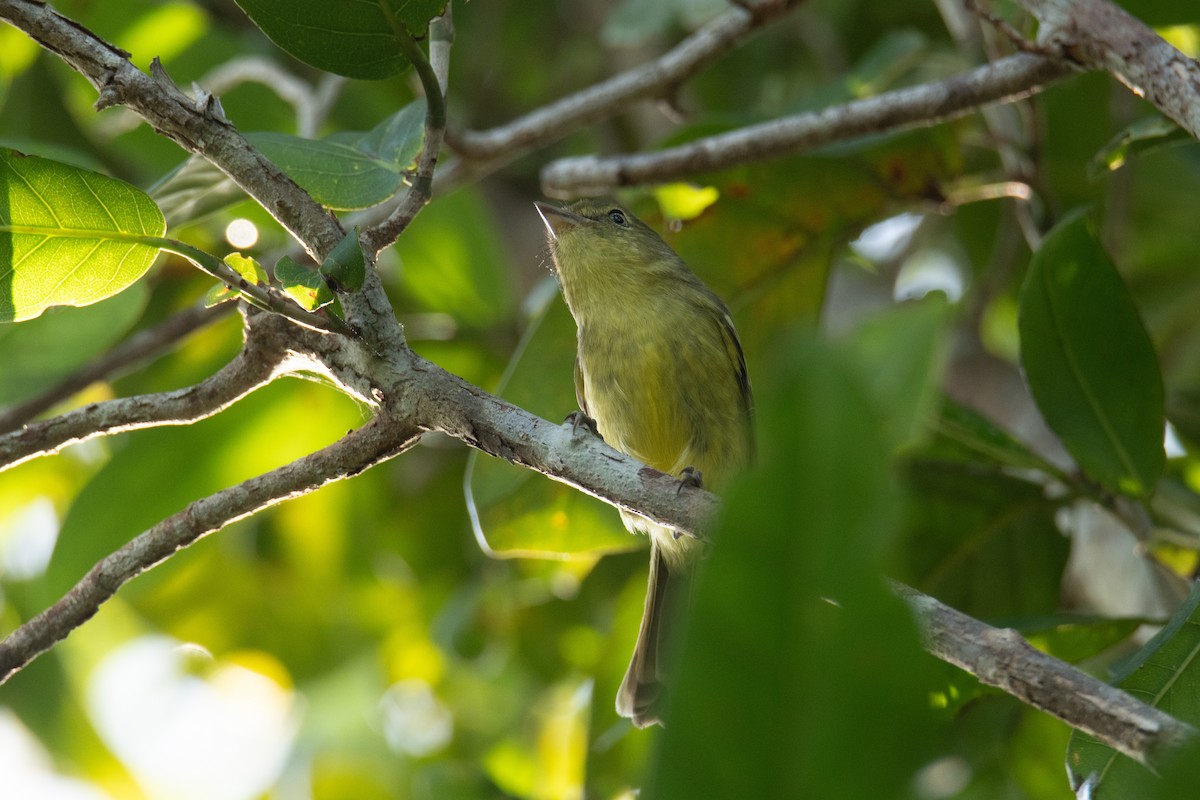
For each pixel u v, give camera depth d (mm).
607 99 10242
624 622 11172
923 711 2887
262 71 11570
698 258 9961
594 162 9812
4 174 5680
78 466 13766
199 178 7766
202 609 13219
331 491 12930
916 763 2893
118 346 11109
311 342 6102
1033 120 9516
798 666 2895
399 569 13320
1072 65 6789
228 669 14484
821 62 13750
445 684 13492
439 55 6727
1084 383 7602
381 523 13125
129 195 5824
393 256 12344
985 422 8570
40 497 13820
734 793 2941
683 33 15133
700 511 5523
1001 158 11523
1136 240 12883
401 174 6789
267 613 13297
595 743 10805
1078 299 7418
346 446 6070
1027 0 6902
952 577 9008
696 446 9609
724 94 14320
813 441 2787
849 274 13555
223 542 13008
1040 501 8789
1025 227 9977
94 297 6059
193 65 12484
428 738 13586
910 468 8812
